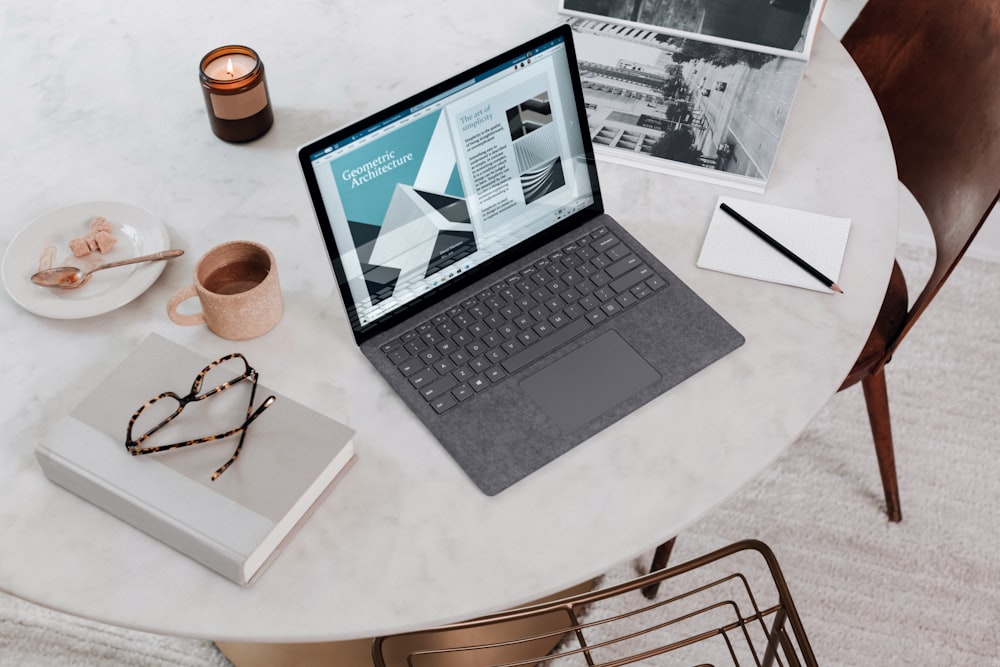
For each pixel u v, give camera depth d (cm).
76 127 136
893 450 184
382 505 102
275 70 144
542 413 108
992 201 136
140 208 124
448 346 113
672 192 131
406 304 115
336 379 111
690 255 124
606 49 147
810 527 187
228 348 113
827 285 121
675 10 148
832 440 199
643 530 100
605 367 112
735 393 111
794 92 142
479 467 104
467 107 113
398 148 110
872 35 163
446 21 152
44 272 117
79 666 167
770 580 180
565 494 103
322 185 106
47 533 99
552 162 121
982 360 212
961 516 190
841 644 174
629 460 105
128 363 107
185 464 99
